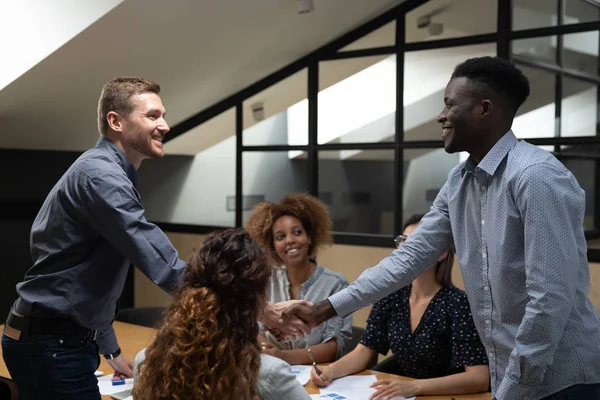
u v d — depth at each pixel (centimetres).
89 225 189
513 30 446
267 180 552
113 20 379
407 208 502
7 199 518
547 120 441
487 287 175
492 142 171
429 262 209
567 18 431
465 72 172
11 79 410
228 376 125
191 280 136
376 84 500
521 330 153
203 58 461
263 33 457
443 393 224
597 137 420
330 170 528
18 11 404
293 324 213
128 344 303
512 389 155
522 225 163
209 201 585
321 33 490
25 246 529
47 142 518
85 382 192
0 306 519
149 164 608
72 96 452
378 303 268
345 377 248
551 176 155
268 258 139
